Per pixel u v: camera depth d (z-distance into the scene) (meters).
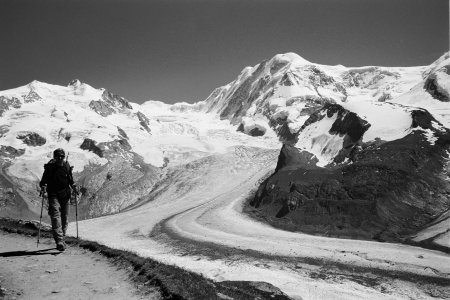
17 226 20.84
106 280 11.06
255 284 25.80
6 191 137.25
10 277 10.80
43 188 14.14
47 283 10.49
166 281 10.77
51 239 17.00
